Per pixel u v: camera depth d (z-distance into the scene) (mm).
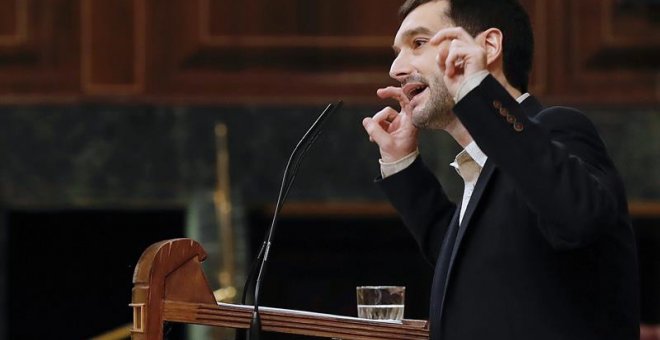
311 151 23922
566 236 7738
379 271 27250
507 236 8398
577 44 24203
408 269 27297
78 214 27703
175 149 23906
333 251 27031
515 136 7750
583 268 8281
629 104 24188
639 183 24109
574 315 8219
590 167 8227
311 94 24031
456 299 8508
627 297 8453
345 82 24031
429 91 8867
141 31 24000
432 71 8836
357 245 27062
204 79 24016
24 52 23891
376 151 23953
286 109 24031
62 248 28203
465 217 8609
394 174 10086
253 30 24094
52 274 28359
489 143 7789
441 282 8875
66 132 23828
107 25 23969
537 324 8219
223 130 23891
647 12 24312
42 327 28547
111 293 28609
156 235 28109
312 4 24109
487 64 8789
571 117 8461
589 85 24188
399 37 9062
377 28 24047
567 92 24188
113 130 23875
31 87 23844
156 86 23969
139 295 7625
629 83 24219
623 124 24172
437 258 10055
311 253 26953
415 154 10125
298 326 8164
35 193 23766
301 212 24266
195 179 23906
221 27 24062
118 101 23875
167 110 23922
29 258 28141
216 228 23609
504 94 7848
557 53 24172
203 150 23906
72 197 23812
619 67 24281
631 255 8508
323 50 24062
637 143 24141
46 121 23812
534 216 8336
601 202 7730
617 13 24281
